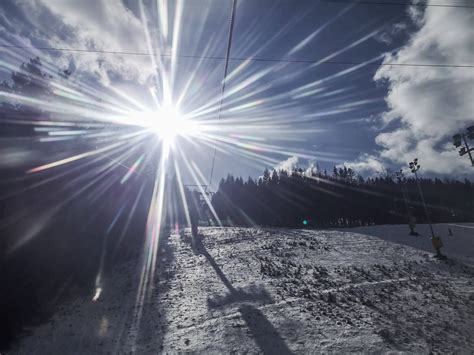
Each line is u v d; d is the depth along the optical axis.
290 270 16.78
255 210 79.12
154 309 12.37
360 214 73.94
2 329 10.90
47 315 12.77
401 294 12.66
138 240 27.30
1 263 12.09
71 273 16.03
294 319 10.39
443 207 80.88
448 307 11.05
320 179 82.94
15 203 13.44
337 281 14.62
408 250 23.33
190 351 8.88
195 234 31.20
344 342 8.70
